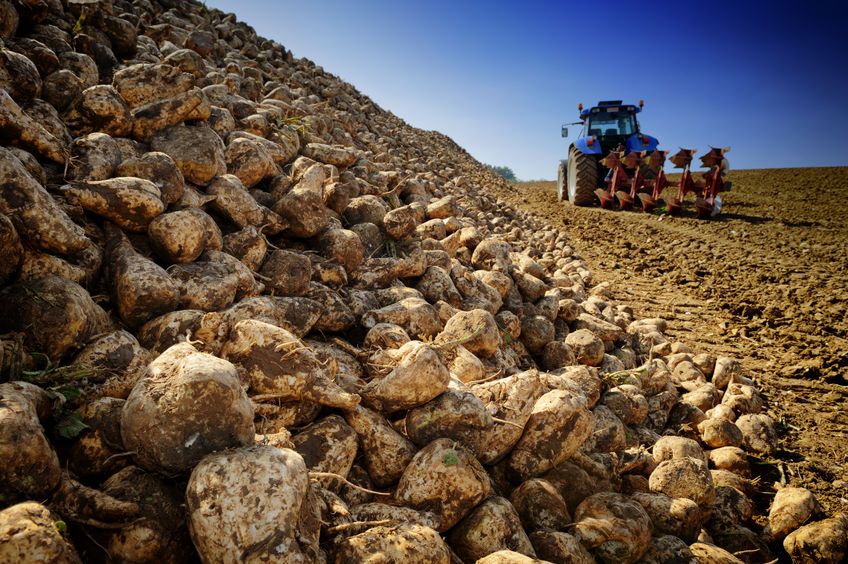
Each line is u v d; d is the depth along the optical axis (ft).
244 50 28.02
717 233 33.24
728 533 8.84
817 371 15.31
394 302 11.75
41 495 4.87
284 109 19.10
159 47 18.76
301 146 16.60
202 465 5.20
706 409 12.95
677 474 8.90
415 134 54.65
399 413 8.33
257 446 5.57
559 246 28.12
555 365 13.47
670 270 26.22
